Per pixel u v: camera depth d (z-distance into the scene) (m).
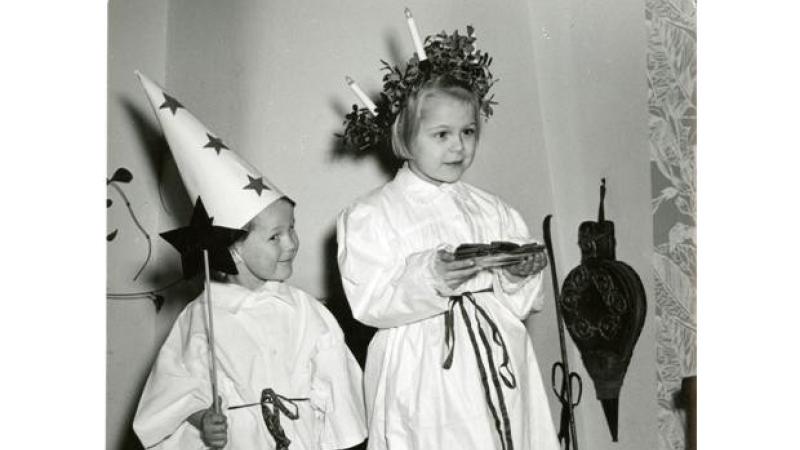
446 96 1.89
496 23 2.23
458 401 1.83
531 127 2.24
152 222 1.96
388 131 1.95
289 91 2.11
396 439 1.83
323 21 2.14
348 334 2.06
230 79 2.07
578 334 2.19
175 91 2.01
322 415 1.89
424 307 1.81
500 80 2.21
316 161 2.10
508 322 1.92
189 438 1.81
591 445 2.17
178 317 1.89
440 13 2.20
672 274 2.05
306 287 2.07
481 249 1.78
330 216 2.10
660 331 2.07
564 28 2.23
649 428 2.08
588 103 2.19
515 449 1.86
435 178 1.92
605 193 2.16
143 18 1.99
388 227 1.88
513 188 2.20
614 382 2.13
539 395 1.94
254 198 1.86
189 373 1.82
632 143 2.12
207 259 1.82
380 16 2.17
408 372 1.84
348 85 2.13
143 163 1.96
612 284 2.14
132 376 1.92
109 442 1.90
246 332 1.87
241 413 1.83
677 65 2.06
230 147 2.05
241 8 2.10
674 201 2.05
